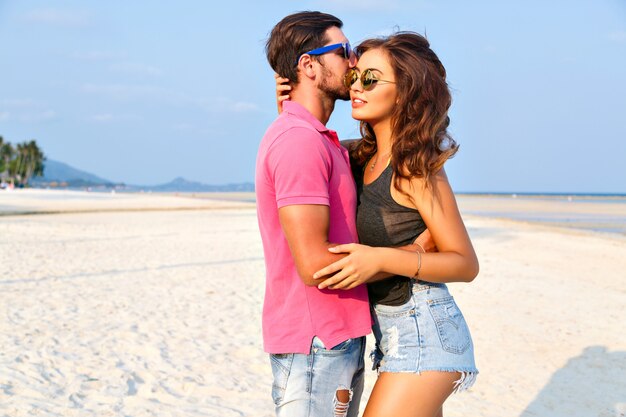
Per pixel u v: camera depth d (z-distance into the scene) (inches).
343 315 89.4
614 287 407.5
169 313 292.4
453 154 90.0
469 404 183.2
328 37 94.0
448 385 89.6
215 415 164.4
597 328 285.3
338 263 82.3
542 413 177.3
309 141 84.8
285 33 94.2
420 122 89.4
